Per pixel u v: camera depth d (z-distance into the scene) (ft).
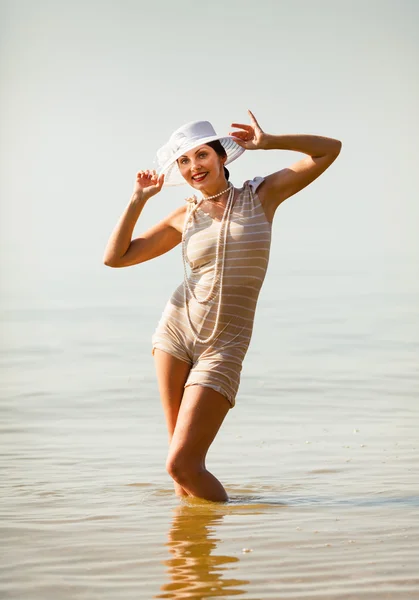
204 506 34.12
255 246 35.76
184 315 36.24
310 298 103.55
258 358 69.21
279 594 25.29
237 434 46.47
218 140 36.94
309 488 36.60
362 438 45.19
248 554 28.40
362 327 83.35
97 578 26.63
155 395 57.16
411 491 35.73
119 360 69.41
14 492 36.27
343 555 28.14
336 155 36.19
